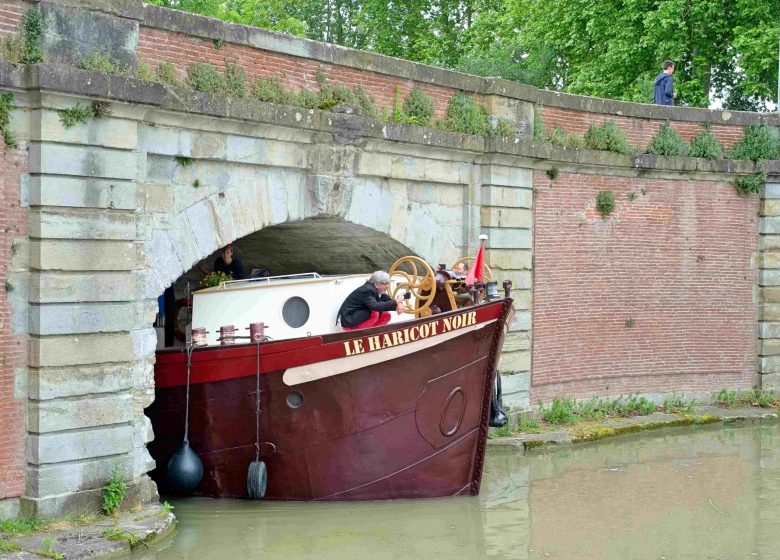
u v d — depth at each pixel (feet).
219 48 40.09
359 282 43.37
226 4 122.42
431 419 40.34
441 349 39.70
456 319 39.63
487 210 53.93
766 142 66.54
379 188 48.60
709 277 66.13
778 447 54.70
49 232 33.35
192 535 36.19
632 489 44.60
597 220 61.11
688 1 96.37
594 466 49.24
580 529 38.14
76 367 34.35
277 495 40.73
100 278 34.86
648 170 62.80
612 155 60.34
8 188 33.01
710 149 64.95
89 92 33.65
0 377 32.99
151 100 35.42
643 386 63.77
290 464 40.24
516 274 55.67
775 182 67.21
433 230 51.98
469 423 41.24
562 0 105.19
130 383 36.11
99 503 35.19
